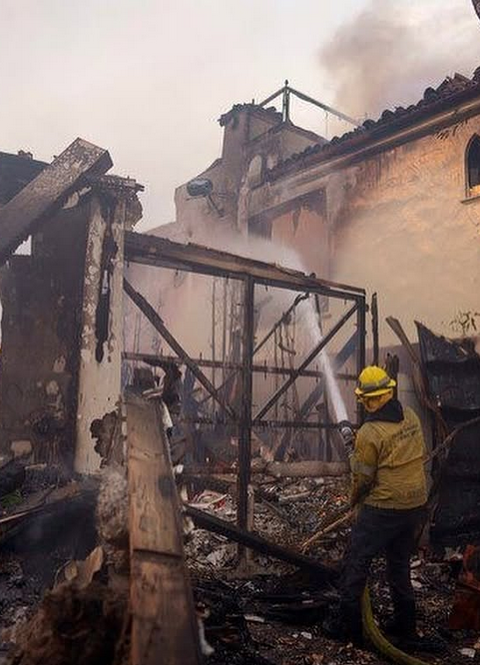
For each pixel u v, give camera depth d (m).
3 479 4.09
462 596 4.22
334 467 6.40
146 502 2.43
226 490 5.79
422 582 5.23
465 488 6.34
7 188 5.15
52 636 2.12
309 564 4.68
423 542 5.98
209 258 5.48
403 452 3.92
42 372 4.50
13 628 3.04
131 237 4.95
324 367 7.63
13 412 4.48
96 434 4.37
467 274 7.57
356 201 9.14
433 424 6.61
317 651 3.70
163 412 3.52
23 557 3.69
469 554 4.40
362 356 6.92
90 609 2.14
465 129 7.79
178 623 1.85
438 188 8.05
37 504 3.87
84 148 4.77
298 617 4.16
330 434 7.91
